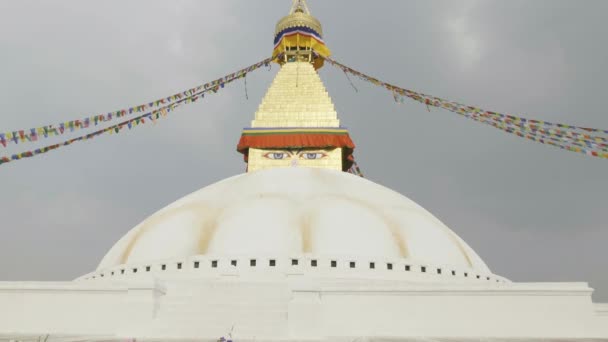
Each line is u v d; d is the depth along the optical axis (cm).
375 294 1922
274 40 4003
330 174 2855
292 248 2222
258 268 2162
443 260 2359
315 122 3419
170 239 2342
